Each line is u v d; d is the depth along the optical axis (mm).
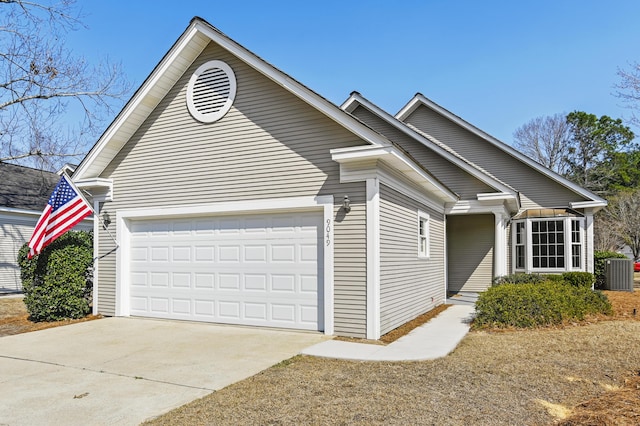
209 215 9891
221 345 7730
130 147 10758
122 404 5039
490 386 5535
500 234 13766
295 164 8859
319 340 7969
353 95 16797
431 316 11008
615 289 16609
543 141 45781
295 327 8867
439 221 13516
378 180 8242
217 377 5938
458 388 5441
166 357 7027
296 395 5168
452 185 14375
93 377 6082
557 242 15453
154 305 10539
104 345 7941
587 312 10148
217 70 9766
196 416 4609
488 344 7723
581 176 42594
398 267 9344
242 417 4551
